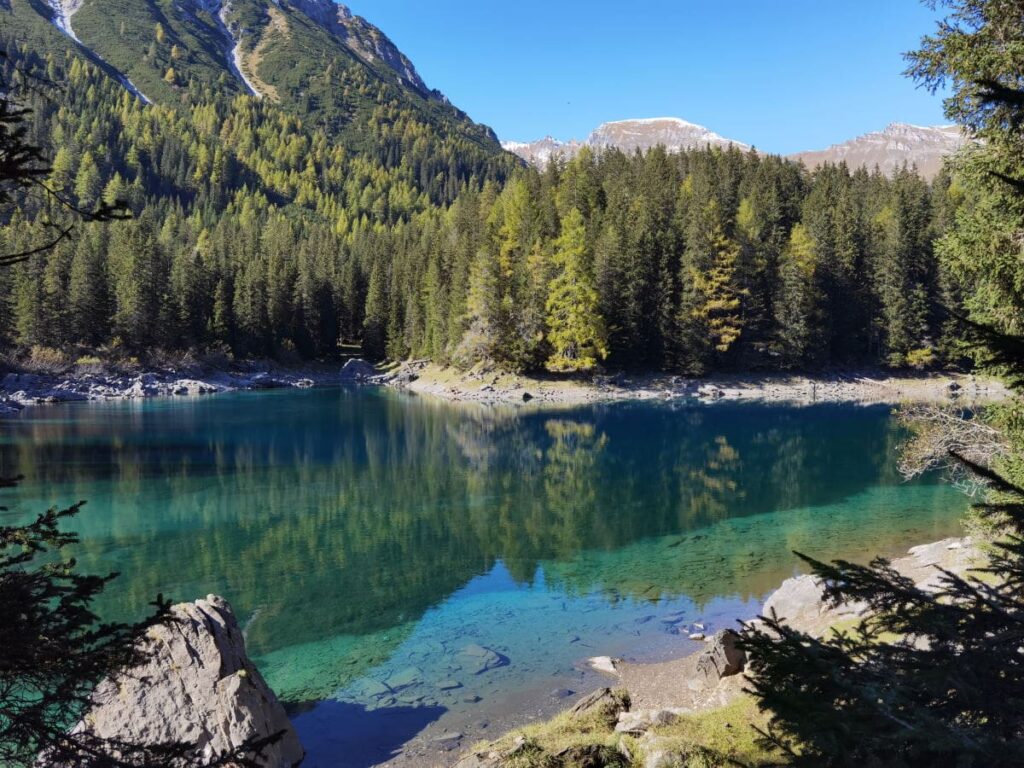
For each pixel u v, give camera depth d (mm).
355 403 64625
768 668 4371
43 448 37688
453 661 13648
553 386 69938
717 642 12344
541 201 92062
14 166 3998
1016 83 8500
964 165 9562
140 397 67688
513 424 50531
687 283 71938
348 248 122938
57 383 66750
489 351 75688
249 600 16938
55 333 71312
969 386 69812
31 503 25984
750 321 74812
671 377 71500
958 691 3680
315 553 20516
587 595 17141
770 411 57000
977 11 8719
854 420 50656
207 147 181500
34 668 4301
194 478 30891
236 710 9586
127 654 4801
